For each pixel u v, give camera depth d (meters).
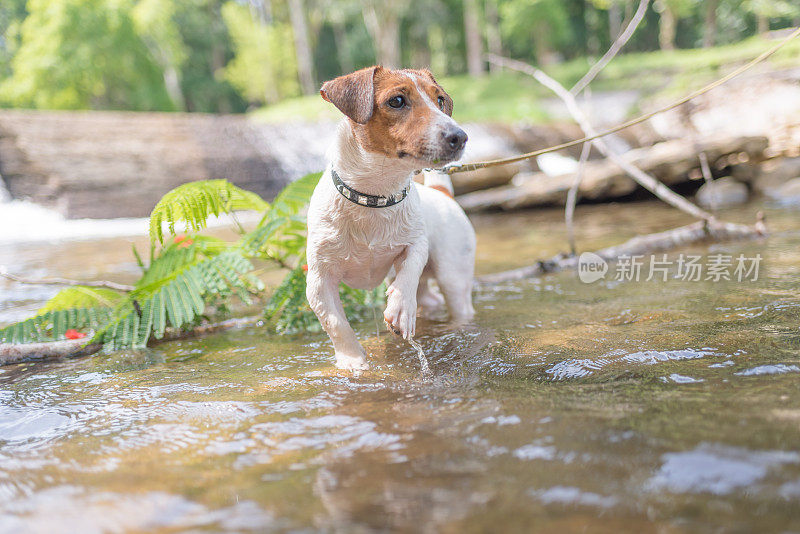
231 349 4.15
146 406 3.03
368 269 3.71
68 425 2.85
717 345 3.29
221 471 2.18
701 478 1.80
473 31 43.06
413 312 3.46
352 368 3.45
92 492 2.09
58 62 35.44
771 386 2.58
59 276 7.47
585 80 7.64
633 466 1.91
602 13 54.62
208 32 52.50
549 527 1.62
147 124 18.48
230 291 4.82
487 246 8.68
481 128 21.42
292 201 4.99
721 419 2.23
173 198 4.63
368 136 3.22
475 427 2.37
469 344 3.79
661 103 27.42
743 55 28.64
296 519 1.78
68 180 15.75
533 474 1.92
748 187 12.28
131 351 4.27
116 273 7.56
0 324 5.11
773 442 1.99
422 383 3.09
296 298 4.60
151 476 2.19
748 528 1.55
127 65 38.12
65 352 4.25
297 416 2.70
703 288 4.93
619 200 12.75
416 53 55.38
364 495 1.89
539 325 4.17
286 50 42.97
